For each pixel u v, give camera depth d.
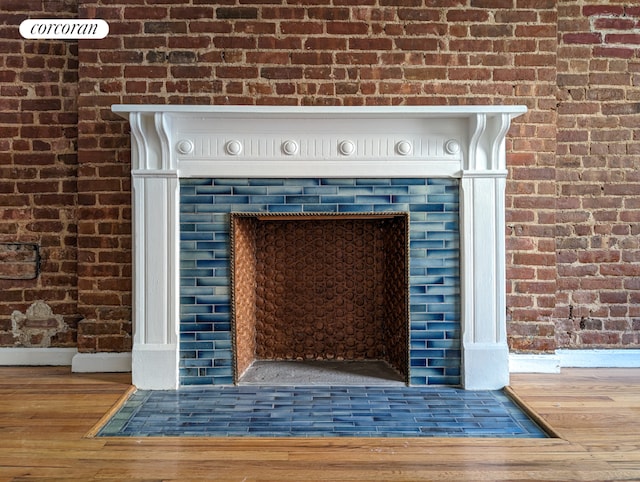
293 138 2.69
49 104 3.00
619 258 3.03
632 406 2.36
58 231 3.02
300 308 3.11
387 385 2.71
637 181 3.02
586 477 1.71
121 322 2.88
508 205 2.87
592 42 3.00
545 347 2.90
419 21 2.83
